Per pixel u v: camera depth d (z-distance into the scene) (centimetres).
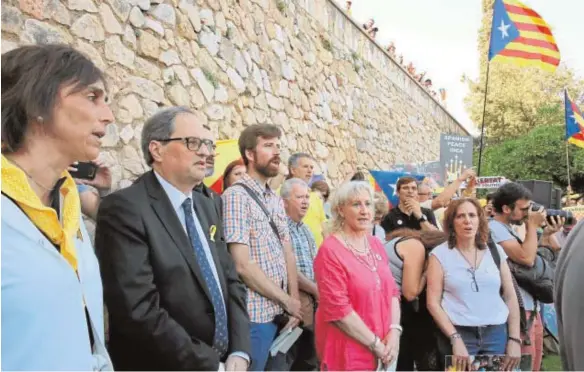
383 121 1288
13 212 132
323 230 355
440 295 327
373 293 290
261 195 318
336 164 940
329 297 288
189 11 517
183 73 491
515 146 1656
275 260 306
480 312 319
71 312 138
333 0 1007
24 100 144
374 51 1274
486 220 337
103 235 215
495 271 329
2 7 299
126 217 214
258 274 289
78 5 363
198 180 235
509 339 331
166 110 240
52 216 140
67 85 149
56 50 153
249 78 639
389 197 616
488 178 599
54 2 341
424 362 338
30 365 127
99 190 278
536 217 381
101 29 385
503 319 323
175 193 233
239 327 242
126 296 204
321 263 295
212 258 241
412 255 346
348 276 289
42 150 149
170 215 225
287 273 325
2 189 133
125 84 407
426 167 987
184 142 231
